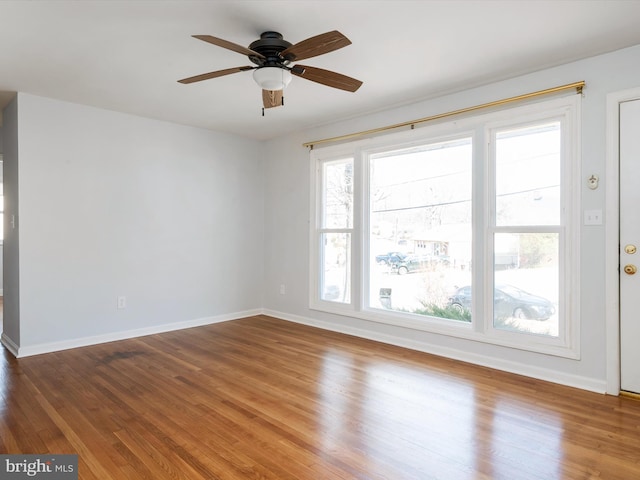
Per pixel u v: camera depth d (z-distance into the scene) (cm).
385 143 420
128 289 438
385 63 304
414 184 409
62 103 390
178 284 479
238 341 425
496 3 224
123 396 281
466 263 372
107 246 422
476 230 354
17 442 220
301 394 286
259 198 562
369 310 440
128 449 213
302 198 509
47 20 241
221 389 295
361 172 443
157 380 312
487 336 346
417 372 330
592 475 192
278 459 205
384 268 436
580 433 231
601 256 290
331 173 485
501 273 344
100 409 261
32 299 375
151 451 211
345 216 469
